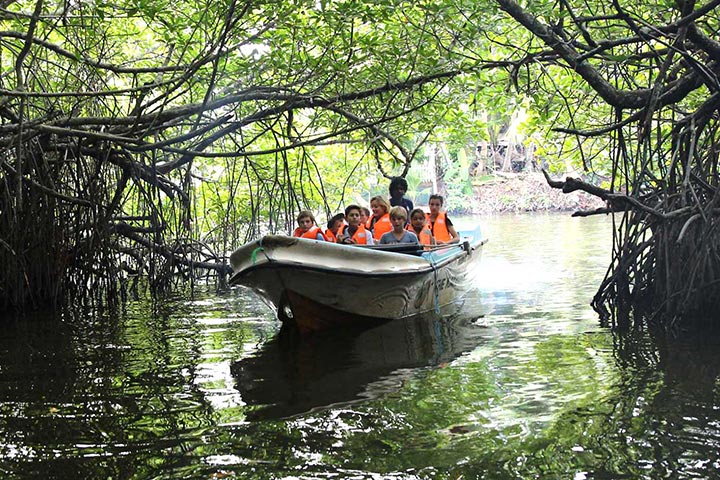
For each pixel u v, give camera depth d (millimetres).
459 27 9289
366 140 10930
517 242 18953
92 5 8891
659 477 4285
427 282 9414
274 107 9938
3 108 8820
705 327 7883
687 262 8297
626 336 7641
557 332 7992
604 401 5539
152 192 11578
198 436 5094
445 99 10578
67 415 5598
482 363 6781
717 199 7824
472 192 37156
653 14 8883
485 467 4477
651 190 9461
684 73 8320
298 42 9625
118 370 6938
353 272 8367
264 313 10070
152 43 12141
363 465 4551
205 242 13828
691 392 5672
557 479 4297
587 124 11414
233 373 6730
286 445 4887
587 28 8555
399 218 9734
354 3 8633
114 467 4617
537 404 5535
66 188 10742
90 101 10750
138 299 11586
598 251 16047
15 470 4598
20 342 8352
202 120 11258
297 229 9914
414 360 7004
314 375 6578
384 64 9547
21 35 8148
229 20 7980
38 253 10492
